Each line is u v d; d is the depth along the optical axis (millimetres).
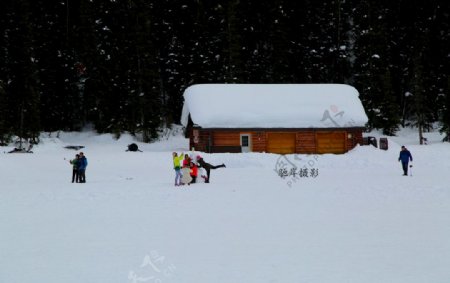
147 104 51594
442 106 52719
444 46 59750
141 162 33375
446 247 9734
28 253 9531
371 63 57594
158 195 18109
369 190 18891
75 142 52438
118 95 53844
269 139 41344
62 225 12336
